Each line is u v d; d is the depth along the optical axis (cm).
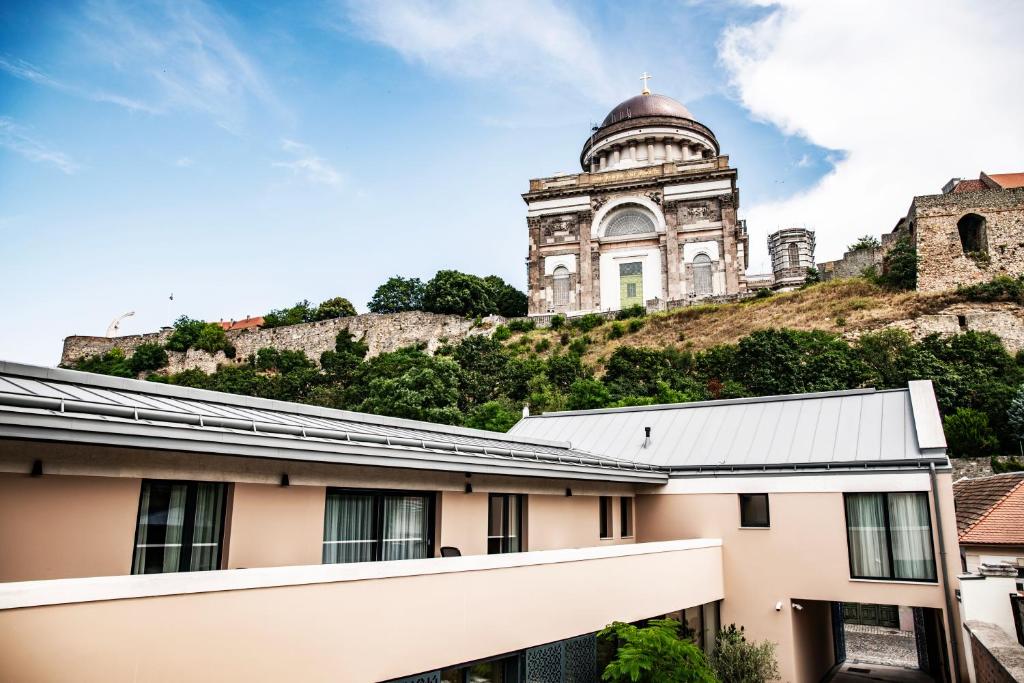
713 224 6025
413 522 1245
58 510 787
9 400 702
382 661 855
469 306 6656
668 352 4688
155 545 884
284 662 749
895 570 1567
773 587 1686
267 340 6606
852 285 5366
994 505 1705
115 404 806
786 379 3956
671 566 1517
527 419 2414
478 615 1003
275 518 1004
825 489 1656
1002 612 1323
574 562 1220
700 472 1819
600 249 6306
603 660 1274
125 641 627
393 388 4388
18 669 562
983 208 5209
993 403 3431
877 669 2233
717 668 1557
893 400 1839
